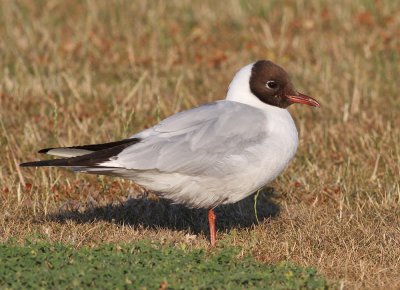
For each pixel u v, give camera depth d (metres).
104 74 18.41
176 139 10.44
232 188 10.68
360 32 20.61
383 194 12.97
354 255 10.60
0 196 12.69
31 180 13.46
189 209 12.49
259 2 22.33
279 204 12.84
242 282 9.28
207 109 10.78
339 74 18.34
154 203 12.62
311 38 20.47
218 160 10.42
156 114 15.59
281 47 19.80
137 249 10.14
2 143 14.37
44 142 14.62
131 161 10.26
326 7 22.06
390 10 21.77
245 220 12.26
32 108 16.33
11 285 8.95
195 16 21.94
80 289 8.75
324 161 14.28
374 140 14.58
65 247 10.00
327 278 9.84
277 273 9.52
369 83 17.70
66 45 19.55
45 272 9.10
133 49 19.78
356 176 13.58
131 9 22.34
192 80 18.08
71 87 16.77
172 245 10.78
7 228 11.16
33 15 21.91
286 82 11.34
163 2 22.75
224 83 17.97
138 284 8.92
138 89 17.14
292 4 22.58
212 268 9.50
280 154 10.75
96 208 12.35
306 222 11.91
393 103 16.66
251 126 10.68
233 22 21.66
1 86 17.00
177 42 20.41
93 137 14.64
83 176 13.48
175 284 8.93
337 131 15.26
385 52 19.50
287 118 11.18
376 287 9.66
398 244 10.97
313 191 13.03
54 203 12.54
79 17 21.86
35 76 17.78
